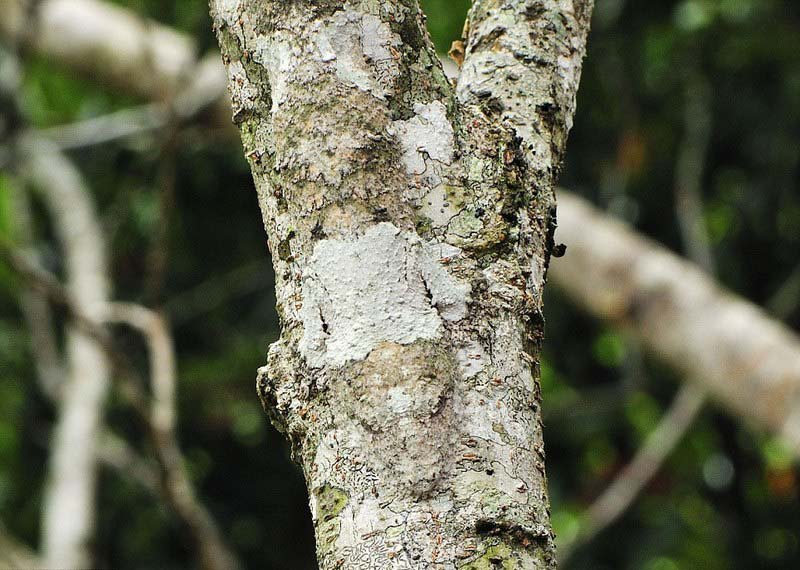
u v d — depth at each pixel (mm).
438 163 2346
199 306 11750
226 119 8242
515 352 2275
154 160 10758
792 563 11281
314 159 2293
